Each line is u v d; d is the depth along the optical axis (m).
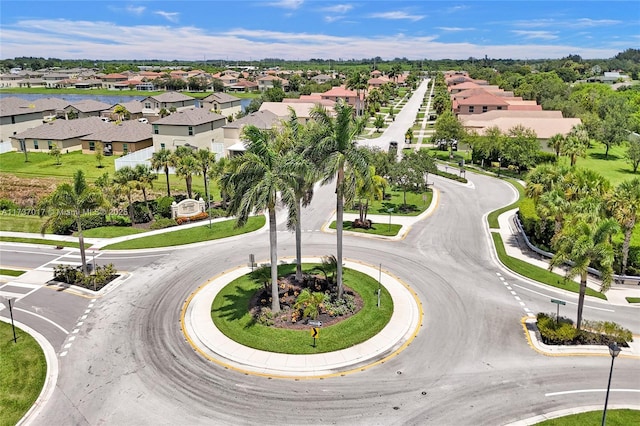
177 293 33.00
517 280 34.78
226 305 30.92
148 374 23.89
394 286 33.59
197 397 22.14
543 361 24.86
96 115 118.75
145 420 20.67
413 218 50.03
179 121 79.94
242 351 25.75
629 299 31.78
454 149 90.19
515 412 20.98
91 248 42.00
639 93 136.75
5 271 37.03
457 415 20.81
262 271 36.12
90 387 22.88
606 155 85.44
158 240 43.78
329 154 27.78
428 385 22.86
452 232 45.44
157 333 27.77
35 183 63.94
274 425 20.28
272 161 27.34
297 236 32.75
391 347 26.05
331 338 26.77
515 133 77.44
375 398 21.94
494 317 29.41
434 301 31.47
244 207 26.02
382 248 41.34
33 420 20.67
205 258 39.50
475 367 24.30
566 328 26.56
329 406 21.42
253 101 129.62
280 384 23.03
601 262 24.98
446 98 123.19
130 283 34.69
